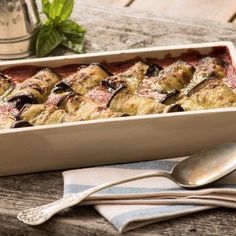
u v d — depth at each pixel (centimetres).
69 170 88
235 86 96
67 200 82
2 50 111
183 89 96
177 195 82
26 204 85
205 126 87
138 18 118
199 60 100
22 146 87
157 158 90
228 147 86
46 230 82
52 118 90
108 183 83
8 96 96
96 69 98
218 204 81
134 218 79
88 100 93
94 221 82
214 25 115
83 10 122
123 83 95
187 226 81
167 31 114
